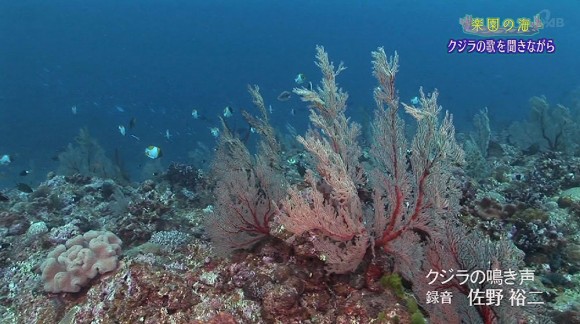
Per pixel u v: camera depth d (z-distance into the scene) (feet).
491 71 290.35
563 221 24.29
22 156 107.76
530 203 26.61
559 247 19.90
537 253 19.83
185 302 14.28
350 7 388.37
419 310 14.01
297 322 13.92
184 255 19.97
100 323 14.28
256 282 14.99
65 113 171.01
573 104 69.21
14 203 33.86
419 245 14.06
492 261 11.92
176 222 27.43
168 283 14.70
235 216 17.58
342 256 14.38
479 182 34.22
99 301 15.14
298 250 15.48
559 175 33.50
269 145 26.13
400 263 14.78
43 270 18.37
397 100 14.85
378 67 14.87
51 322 17.06
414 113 13.69
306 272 15.40
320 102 17.94
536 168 35.68
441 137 13.57
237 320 13.56
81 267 17.74
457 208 15.72
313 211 14.34
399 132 14.89
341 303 14.55
